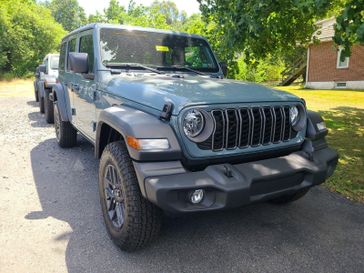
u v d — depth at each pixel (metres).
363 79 19.67
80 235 3.24
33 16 26.72
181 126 2.61
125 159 2.85
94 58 4.07
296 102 3.18
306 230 3.41
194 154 2.64
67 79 5.70
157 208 2.80
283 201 3.93
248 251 3.03
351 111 11.21
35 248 3.01
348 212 3.82
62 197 4.13
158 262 2.85
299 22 7.38
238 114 2.79
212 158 2.71
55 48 28.25
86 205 3.91
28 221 3.50
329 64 21.16
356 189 4.45
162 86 3.16
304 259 2.92
